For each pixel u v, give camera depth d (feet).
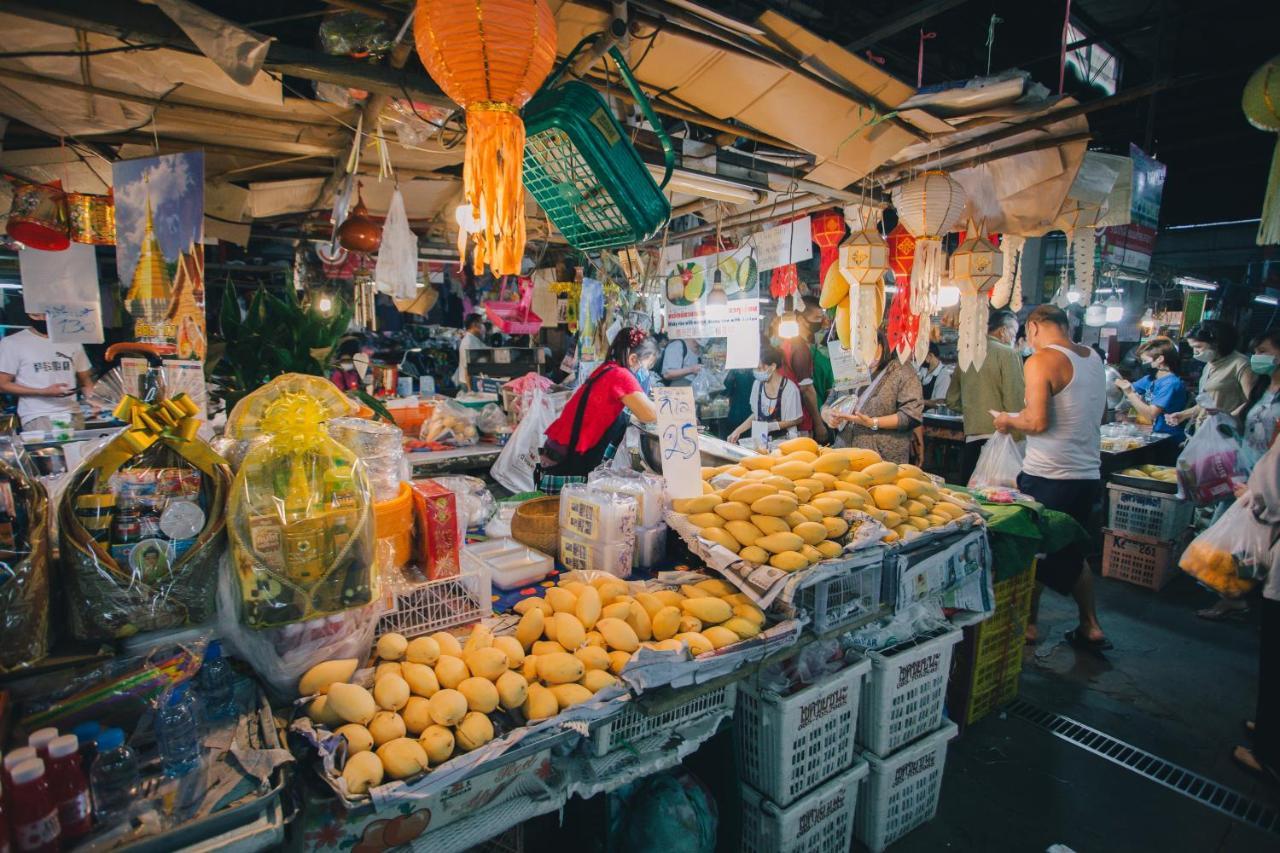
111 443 4.42
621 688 4.93
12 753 3.14
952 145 9.45
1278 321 39.58
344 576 4.49
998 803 8.39
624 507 6.64
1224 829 7.95
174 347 7.16
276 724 4.22
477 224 5.33
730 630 5.71
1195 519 17.37
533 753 4.49
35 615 4.08
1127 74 23.25
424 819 4.25
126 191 7.02
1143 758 9.25
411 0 6.03
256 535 4.26
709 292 13.71
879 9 17.92
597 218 7.04
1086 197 9.71
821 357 19.72
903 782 7.63
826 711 6.79
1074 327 31.01
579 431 10.19
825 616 6.40
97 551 4.25
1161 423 20.12
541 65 4.92
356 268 16.39
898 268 11.41
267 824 3.54
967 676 9.71
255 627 4.27
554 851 6.20
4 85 6.80
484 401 16.24
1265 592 8.60
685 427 7.32
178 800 3.51
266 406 5.19
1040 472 12.05
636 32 6.56
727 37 6.91
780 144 9.43
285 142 9.25
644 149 9.71
